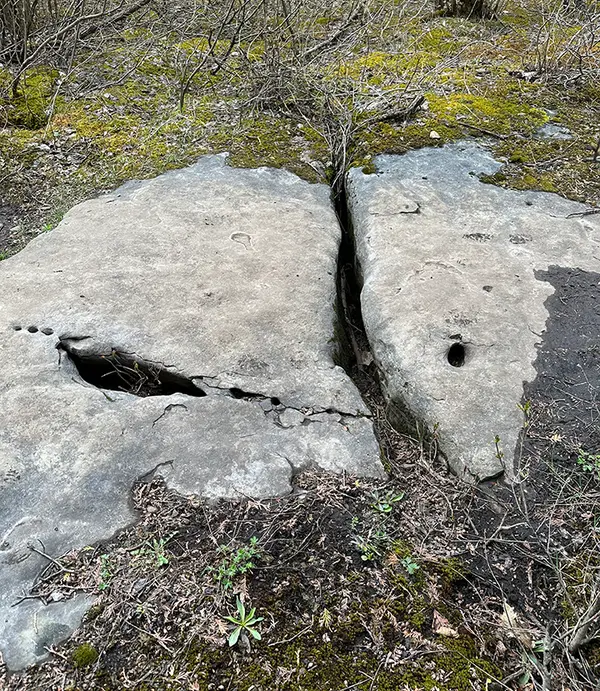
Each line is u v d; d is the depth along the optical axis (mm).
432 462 2742
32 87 5914
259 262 3678
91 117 5512
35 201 4680
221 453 2621
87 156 5043
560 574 2168
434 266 3578
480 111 5285
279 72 5609
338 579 2227
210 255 3725
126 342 3139
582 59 6199
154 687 1956
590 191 4359
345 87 5680
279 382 2955
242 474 2547
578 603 2213
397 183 4367
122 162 4902
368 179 4430
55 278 3553
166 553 2287
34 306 3352
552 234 3889
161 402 2840
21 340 3148
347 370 3322
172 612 2123
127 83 6035
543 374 2969
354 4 6988
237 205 4219
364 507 2479
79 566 2254
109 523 2385
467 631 2127
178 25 7074
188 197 4301
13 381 2934
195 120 5383
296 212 4180
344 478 2574
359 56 6535
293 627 2096
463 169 4551
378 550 2320
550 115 5309
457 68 6156
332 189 4613
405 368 3002
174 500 2461
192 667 1995
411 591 2211
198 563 2256
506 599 2232
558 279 3523
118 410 2799
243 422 2760
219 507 2439
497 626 2150
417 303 3297
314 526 2389
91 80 6102
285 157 4852
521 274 3545
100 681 1977
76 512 2420
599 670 2039
